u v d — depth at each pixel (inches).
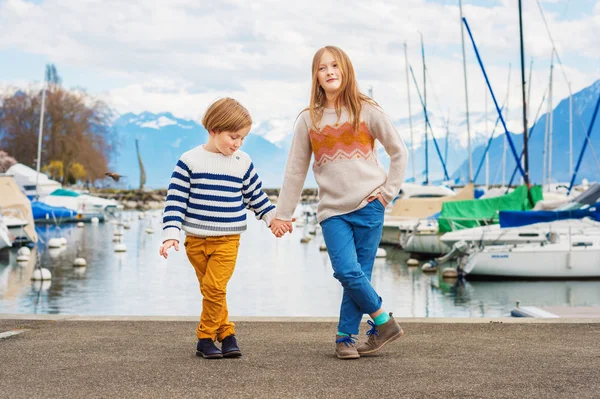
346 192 201.9
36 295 825.5
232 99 205.3
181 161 203.9
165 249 200.1
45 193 2719.0
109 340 232.7
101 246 1545.3
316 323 267.6
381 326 203.8
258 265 1149.7
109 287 888.9
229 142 202.8
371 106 203.0
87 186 4079.7
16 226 1488.7
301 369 186.5
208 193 203.3
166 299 791.1
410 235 1295.5
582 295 853.2
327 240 204.1
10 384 170.9
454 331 246.7
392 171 202.1
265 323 267.9
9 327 259.6
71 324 265.1
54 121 3791.8
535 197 1266.0
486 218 1238.3
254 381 172.7
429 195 1718.8
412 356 203.3
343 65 201.8
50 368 188.9
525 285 935.7
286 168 211.5
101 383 171.5
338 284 916.0
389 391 161.8
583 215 1020.5
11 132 3742.6
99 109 4020.7
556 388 163.5
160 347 220.5
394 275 1040.8
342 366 190.1
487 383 168.4
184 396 158.9
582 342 224.2
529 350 210.8
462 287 916.0
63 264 1173.7
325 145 203.3
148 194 4242.1
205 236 203.8
